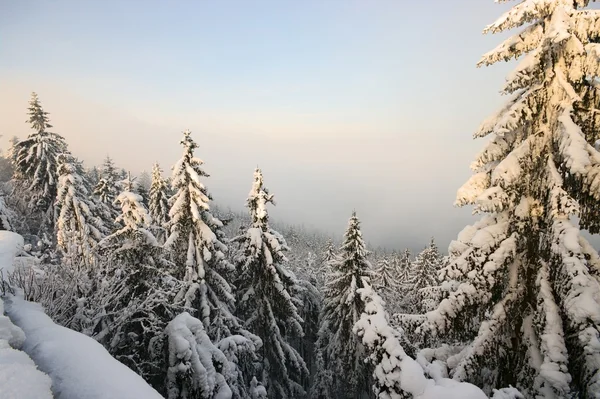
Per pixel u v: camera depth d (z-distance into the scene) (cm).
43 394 330
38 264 1118
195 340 976
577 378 710
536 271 832
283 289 1936
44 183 2734
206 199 1670
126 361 1019
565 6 744
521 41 840
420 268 3228
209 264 1741
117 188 3419
